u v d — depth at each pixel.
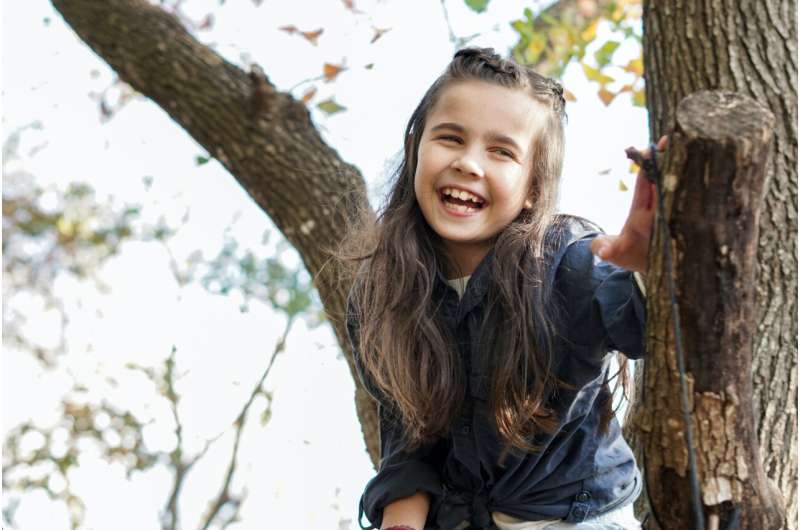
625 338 2.40
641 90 4.80
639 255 2.09
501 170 2.59
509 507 2.70
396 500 2.80
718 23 2.75
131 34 4.03
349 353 3.63
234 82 3.96
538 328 2.57
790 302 2.73
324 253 3.72
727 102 1.84
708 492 2.08
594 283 2.51
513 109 2.62
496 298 2.63
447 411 2.68
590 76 4.76
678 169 1.83
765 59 2.73
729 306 1.92
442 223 2.61
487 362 2.63
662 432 2.07
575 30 4.71
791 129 2.72
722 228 1.85
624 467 2.73
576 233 2.64
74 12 4.11
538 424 2.60
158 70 3.98
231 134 3.88
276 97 3.91
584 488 2.67
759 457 2.10
